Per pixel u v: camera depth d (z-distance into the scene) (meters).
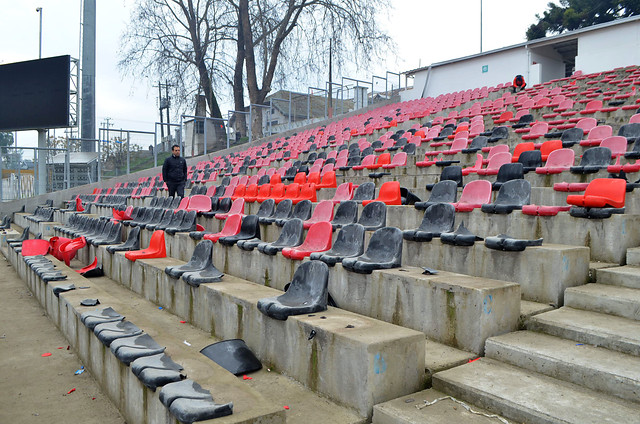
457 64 30.20
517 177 7.36
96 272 9.02
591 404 2.96
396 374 3.34
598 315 4.09
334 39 29.58
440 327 4.09
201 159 23.75
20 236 13.59
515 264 4.69
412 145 13.12
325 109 30.39
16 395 4.10
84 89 26.17
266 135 27.83
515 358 3.61
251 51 30.11
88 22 26.11
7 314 6.86
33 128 21.11
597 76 22.05
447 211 5.63
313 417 3.28
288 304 4.27
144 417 3.23
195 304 5.65
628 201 6.10
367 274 4.77
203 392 2.86
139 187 19.17
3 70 21.22
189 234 8.16
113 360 3.86
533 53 27.03
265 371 4.21
